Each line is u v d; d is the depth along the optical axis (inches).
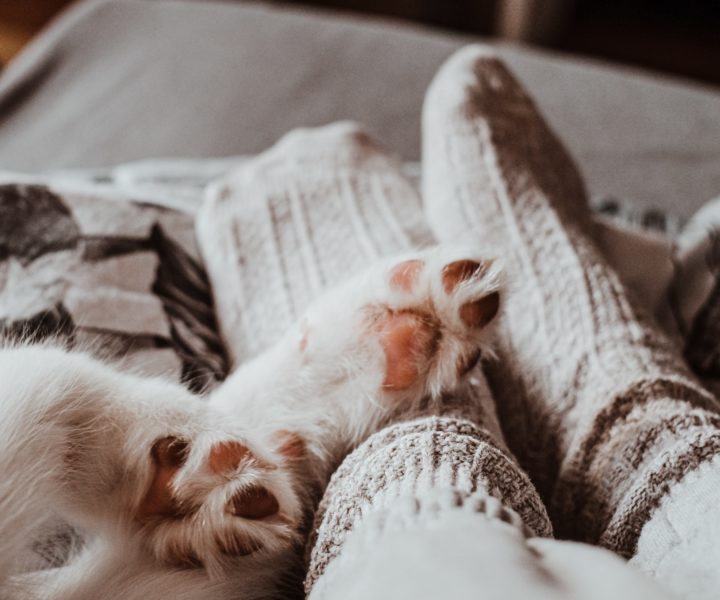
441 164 16.1
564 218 15.2
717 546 8.7
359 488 9.3
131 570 9.5
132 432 9.7
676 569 8.8
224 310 13.8
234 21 23.8
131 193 14.6
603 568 7.3
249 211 15.0
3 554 8.8
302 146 16.7
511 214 15.0
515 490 9.3
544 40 53.1
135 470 9.5
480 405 11.2
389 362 10.7
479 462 9.3
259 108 21.2
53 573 9.6
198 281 14.0
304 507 10.6
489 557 7.3
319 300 11.8
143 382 10.4
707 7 54.3
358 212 15.2
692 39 54.2
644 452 10.8
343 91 21.9
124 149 20.2
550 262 13.9
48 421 9.5
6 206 12.3
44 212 12.5
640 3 54.9
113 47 22.9
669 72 52.3
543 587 7.1
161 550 9.5
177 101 21.3
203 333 13.1
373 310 10.9
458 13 51.4
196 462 9.5
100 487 9.6
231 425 9.9
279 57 22.6
